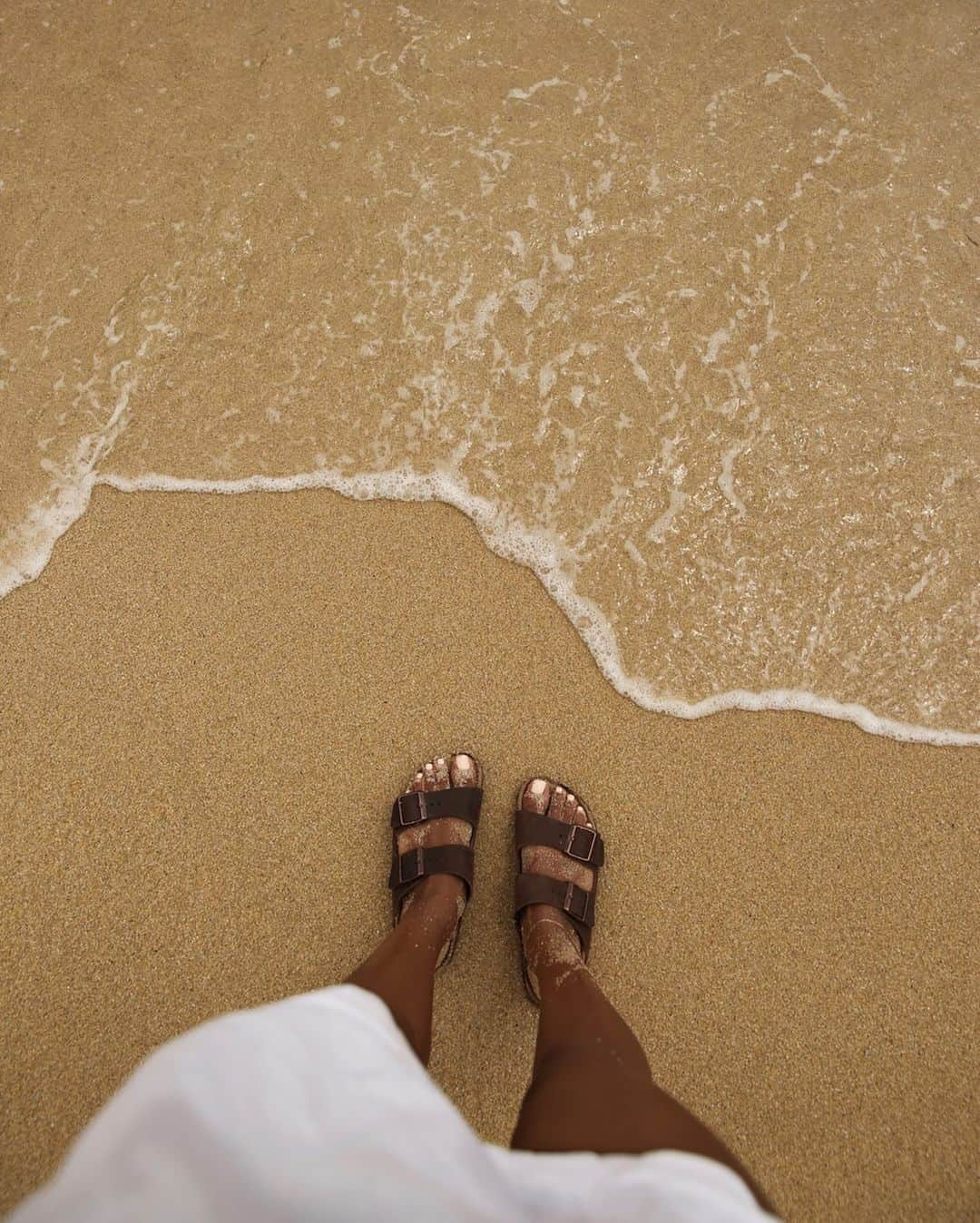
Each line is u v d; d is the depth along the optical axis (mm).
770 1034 1568
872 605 1734
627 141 1915
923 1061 1552
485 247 1882
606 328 1844
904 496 1765
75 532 1773
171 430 1818
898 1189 1494
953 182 1888
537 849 1614
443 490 1794
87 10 1991
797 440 1790
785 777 1673
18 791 1668
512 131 1927
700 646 1728
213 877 1637
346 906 1629
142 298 1869
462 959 1607
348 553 1766
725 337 1832
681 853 1649
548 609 1745
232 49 1968
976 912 1614
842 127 1914
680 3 1966
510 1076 1543
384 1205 601
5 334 1855
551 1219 706
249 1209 584
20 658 1726
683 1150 795
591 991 1308
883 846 1642
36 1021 1565
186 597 1746
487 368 1839
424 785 1646
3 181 1917
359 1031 871
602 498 1785
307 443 1812
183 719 1701
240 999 1584
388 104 1941
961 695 1694
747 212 1882
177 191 1910
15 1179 1487
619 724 1703
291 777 1681
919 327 1827
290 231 1891
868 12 1958
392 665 1724
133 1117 658
